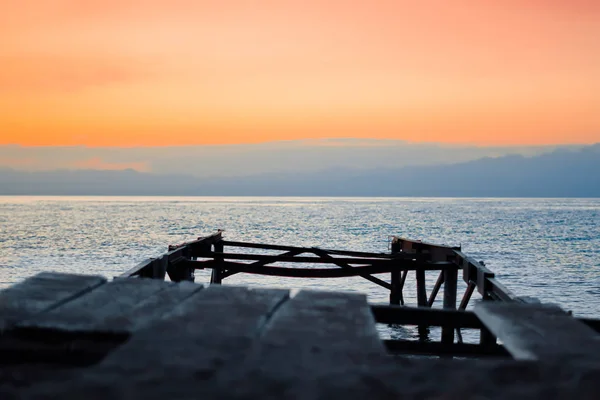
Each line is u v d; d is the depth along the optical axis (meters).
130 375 1.65
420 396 1.56
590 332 2.29
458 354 6.49
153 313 2.57
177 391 1.53
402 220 127.75
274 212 180.50
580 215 170.62
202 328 2.22
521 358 2.05
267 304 2.71
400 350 6.29
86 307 2.65
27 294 2.84
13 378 1.62
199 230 88.56
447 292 15.04
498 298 9.91
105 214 158.88
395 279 19.33
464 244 66.81
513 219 140.25
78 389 1.52
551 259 51.25
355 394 1.56
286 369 1.75
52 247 58.72
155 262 11.67
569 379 1.71
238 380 1.64
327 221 120.94
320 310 2.60
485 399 1.54
